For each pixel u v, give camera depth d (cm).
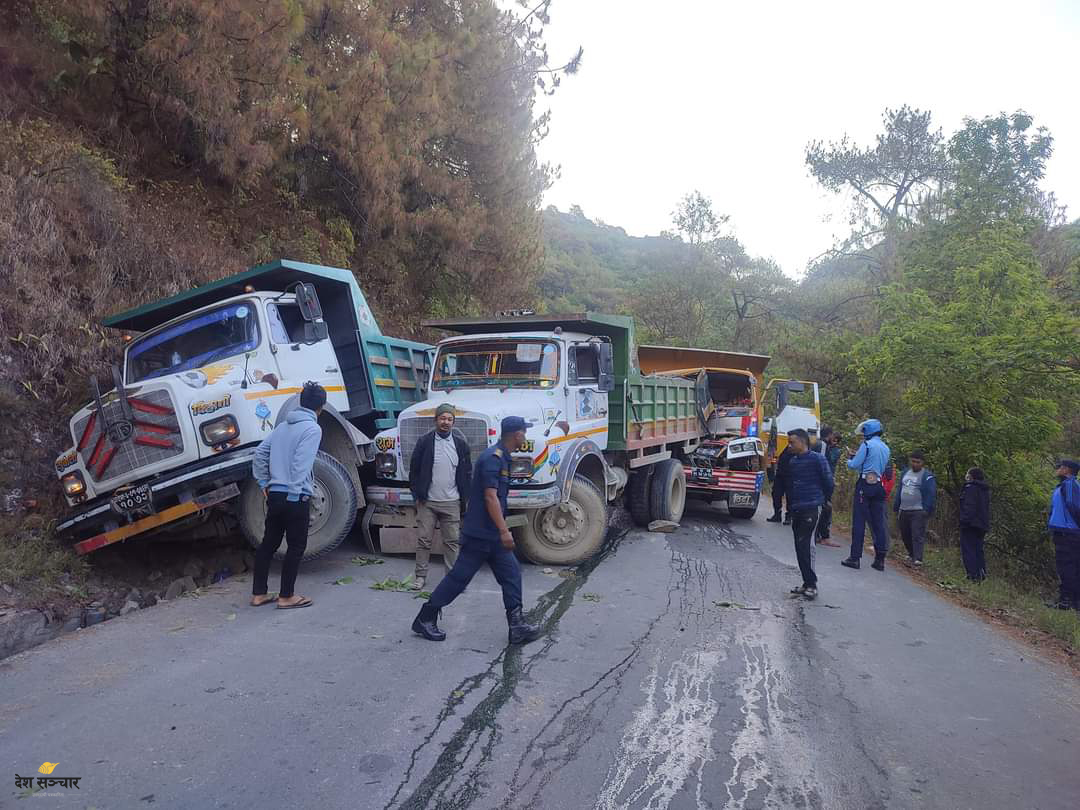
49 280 834
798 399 1598
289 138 1260
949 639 640
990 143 2111
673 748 391
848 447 1769
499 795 336
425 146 1576
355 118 1297
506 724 408
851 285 2822
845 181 3203
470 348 873
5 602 544
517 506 742
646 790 347
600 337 905
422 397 994
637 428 969
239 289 804
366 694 438
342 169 1467
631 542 954
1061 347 1170
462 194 1612
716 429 1338
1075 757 417
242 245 1237
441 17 1561
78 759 350
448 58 1457
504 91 1655
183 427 644
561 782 351
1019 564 1327
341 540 708
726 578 789
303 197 1466
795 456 740
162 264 998
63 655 486
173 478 634
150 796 321
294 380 753
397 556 793
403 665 487
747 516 1227
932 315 1368
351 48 1329
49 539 653
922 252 2019
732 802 340
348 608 605
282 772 345
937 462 1373
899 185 3145
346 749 370
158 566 715
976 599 849
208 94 1038
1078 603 926
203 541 768
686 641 570
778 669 521
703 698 461
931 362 1280
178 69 1027
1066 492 940
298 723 396
